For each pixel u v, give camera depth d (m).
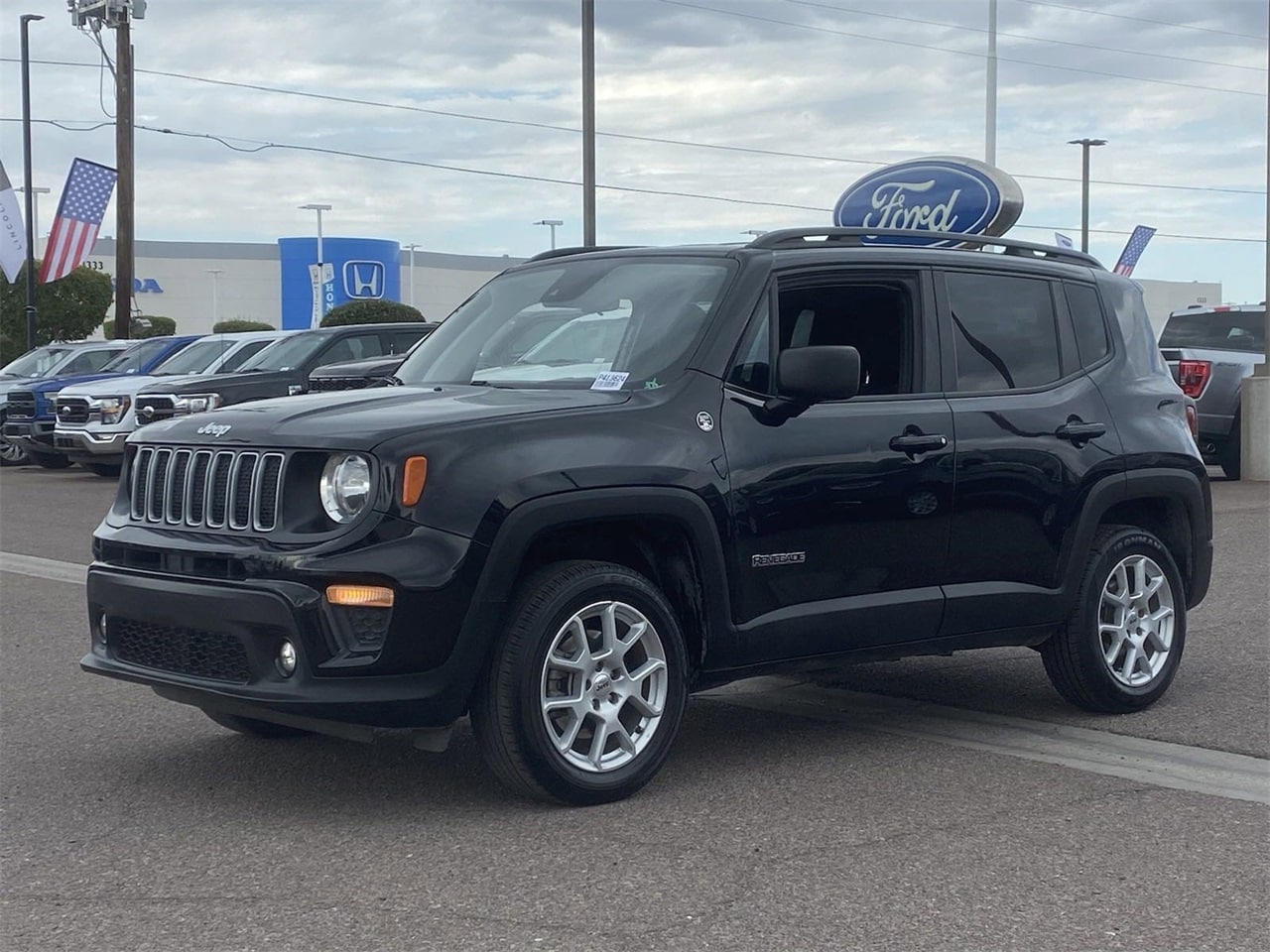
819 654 5.75
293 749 6.14
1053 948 4.01
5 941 4.07
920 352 6.16
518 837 4.93
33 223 35.16
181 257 89.38
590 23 25.64
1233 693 7.09
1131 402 6.80
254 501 5.03
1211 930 4.14
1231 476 17.84
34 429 20.45
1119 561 6.64
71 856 4.79
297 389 17.03
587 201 25.91
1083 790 5.51
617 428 5.26
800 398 5.53
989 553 6.20
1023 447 6.29
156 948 4.01
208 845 4.88
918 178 13.11
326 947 4.00
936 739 6.32
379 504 4.86
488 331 6.33
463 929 4.12
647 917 4.21
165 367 19.66
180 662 5.21
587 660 5.18
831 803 5.34
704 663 5.50
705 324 5.65
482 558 4.91
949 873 4.59
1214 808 5.29
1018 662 7.93
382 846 4.85
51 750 6.14
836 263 6.01
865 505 5.81
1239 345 18.34
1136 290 7.20
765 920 4.19
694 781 5.62
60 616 9.42
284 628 4.82
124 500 5.67
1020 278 6.60
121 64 31.62
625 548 5.54
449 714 4.95
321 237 72.00
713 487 5.40
